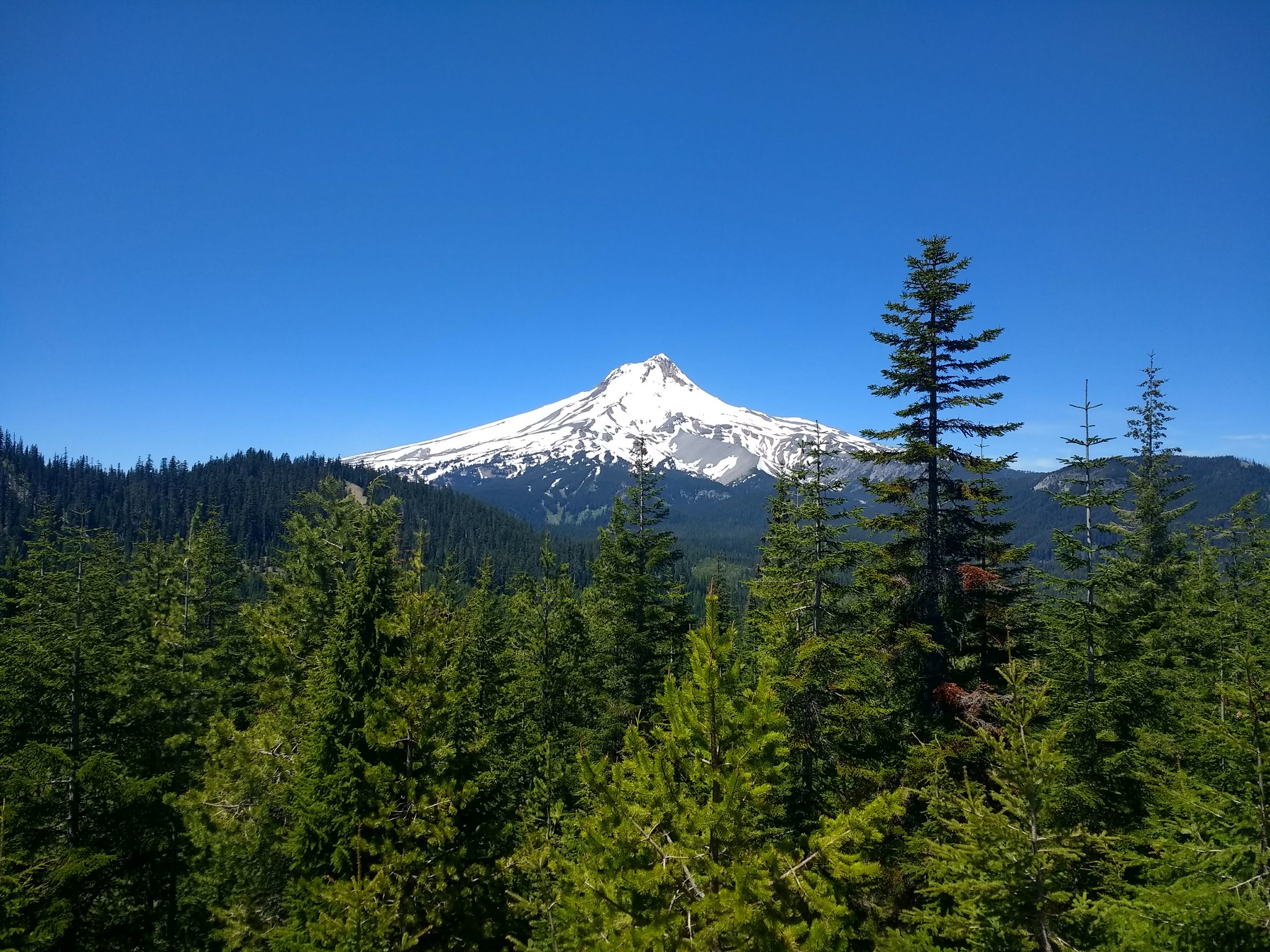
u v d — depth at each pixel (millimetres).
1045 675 17328
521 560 140000
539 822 17406
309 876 12938
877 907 13586
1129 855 9773
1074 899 8750
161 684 22062
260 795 16016
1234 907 7941
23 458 147875
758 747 7363
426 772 13125
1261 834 8297
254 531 139000
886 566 17281
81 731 20406
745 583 18953
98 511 133625
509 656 30906
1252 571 25172
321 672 16359
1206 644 20531
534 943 12562
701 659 7723
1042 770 8266
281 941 12219
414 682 13312
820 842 7000
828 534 17969
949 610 17047
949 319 16750
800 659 16469
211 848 16703
